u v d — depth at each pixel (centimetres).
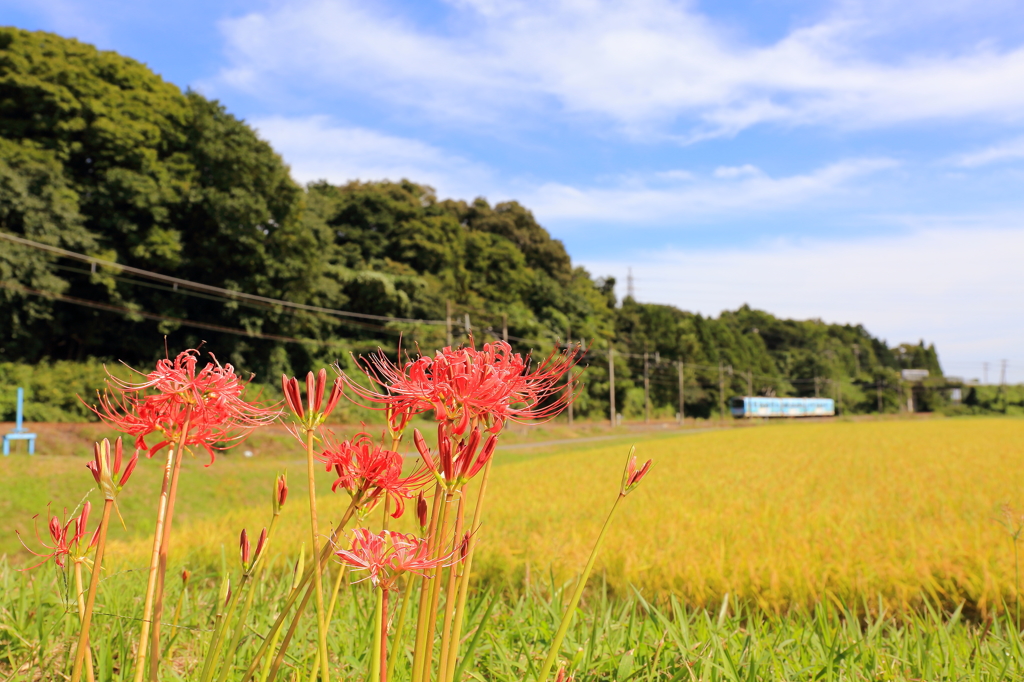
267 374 3291
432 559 145
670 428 5472
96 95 2756
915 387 9869
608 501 1080
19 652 273
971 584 520
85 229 2597
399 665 238
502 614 357
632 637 318
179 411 160
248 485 1570
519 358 159
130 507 1285
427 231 5094
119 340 2919
